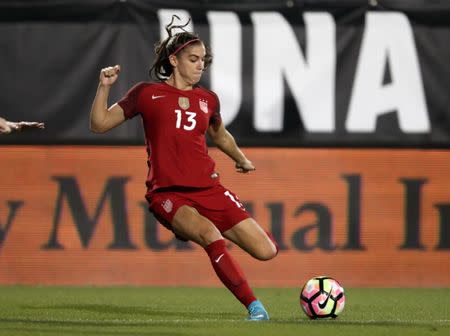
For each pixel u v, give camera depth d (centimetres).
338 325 2386
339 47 3984
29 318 2677
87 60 3969
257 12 3981
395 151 4031
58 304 3161
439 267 4056
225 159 4022
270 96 3981
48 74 3969
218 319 2670
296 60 3981
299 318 2694
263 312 2506
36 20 3962
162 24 3972
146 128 2619
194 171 2577
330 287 2564
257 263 4025
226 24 3969
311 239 4041
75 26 3966
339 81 3988
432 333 2262
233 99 3972
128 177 4016
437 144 4028
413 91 4006
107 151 4012
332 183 4038
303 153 4016
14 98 3956
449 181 4047
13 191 4003
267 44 3975
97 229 4012
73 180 4012
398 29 3994
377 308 3148
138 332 2206
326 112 3997
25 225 4003
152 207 2605
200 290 3825
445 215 4059
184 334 2167
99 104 2533
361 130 4012
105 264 4006
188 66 2620
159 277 4012
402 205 4062
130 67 3975
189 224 2522
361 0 3991
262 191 4031
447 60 4000
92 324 2402
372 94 4000
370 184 4044
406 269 4056
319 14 3988
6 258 3991
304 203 4038
